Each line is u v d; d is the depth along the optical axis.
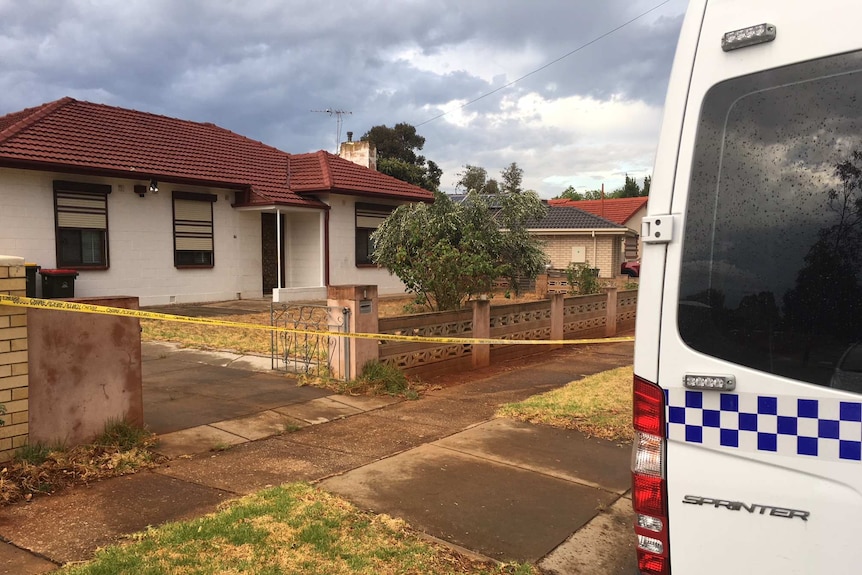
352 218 20.16
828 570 1.93
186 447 5.41
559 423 6.35
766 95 2.01
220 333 11.68
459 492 4.54
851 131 1.92
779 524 1.99
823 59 1.94
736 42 2.03
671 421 2.12
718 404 2.05
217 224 17.62
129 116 18.06
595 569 3.51
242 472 4.86
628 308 14.77
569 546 3.77
